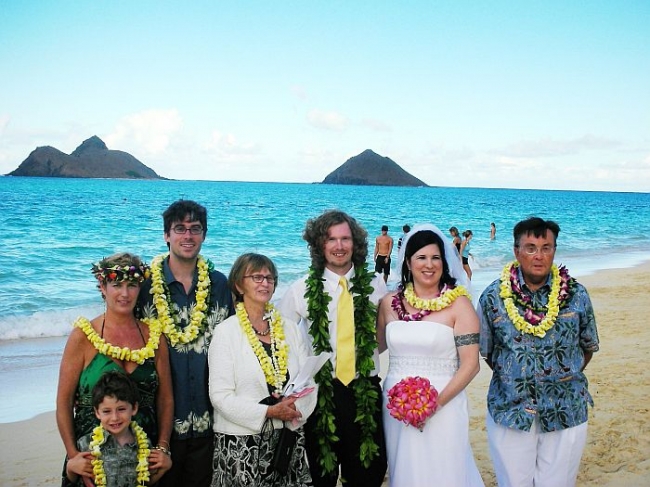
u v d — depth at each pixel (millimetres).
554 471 3674
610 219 56219
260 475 3459
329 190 143125
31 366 8375
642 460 5336
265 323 3748
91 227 29203
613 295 14391
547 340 3639
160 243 23641
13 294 13320
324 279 4066
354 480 3961
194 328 3605
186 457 3605
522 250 3668
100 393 3182
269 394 3559
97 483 3180
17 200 51656
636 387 7340
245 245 24641
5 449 5734
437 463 3713
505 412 3693
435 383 3783
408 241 3912
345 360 3906
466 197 122438
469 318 3773
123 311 3410
